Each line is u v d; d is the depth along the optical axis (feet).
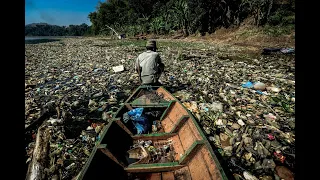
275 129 16.62
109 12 241.35
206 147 10.66
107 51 71.61
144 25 166.50
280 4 98.43
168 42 106.73
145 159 12.34
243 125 17.51
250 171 12.48
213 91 26.17
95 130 17.10
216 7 113.19
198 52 63.57
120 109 16.58
